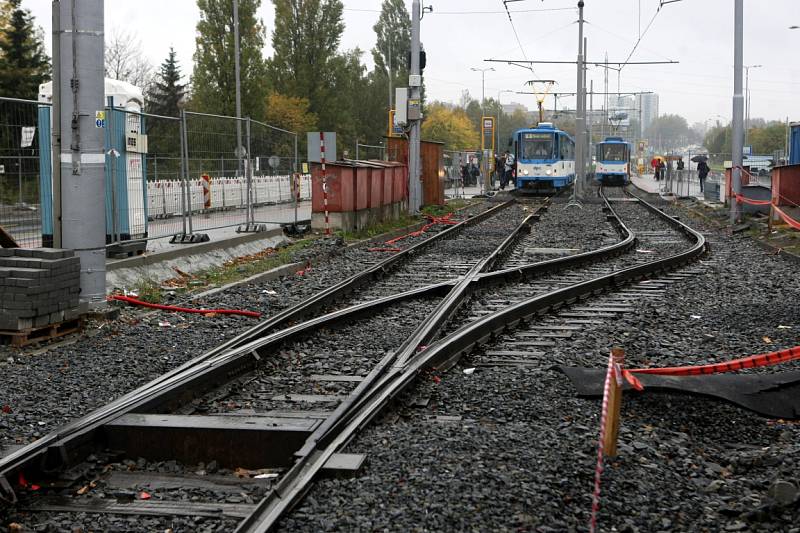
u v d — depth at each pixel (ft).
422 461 18.34
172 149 59.47
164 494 18.21
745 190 106.32
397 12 284.82
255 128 70.59
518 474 17.60
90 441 20.35
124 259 45.88
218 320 37.35
